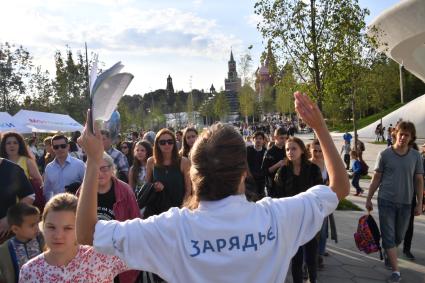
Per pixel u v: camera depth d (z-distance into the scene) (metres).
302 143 5.25
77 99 35.34
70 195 2.78
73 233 2.64
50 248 2.64
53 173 5.94
